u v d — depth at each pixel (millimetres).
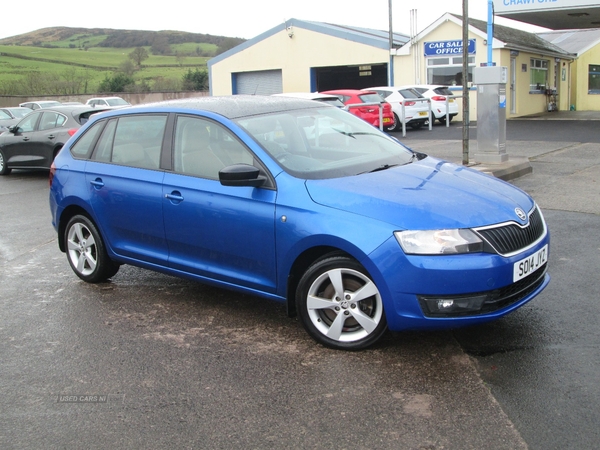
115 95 43906
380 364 4051
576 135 16953
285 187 4402
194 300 5492
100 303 5508
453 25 24562
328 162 4727
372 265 3947
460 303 3836
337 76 30203
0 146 14430
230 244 4691
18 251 7496
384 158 4938
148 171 5266
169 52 99500
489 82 10977
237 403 3662
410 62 25922
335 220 4094
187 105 5301
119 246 5582
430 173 4625
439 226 3861
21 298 5738
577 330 4438
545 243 4344
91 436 3387
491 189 4426
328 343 4312
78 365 4273
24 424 3537
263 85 30219
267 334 4668
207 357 4309
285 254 4348
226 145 4828
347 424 3377
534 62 26859
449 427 3293
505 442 3135
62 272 6535
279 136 4859
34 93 46562
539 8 20766
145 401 3738
